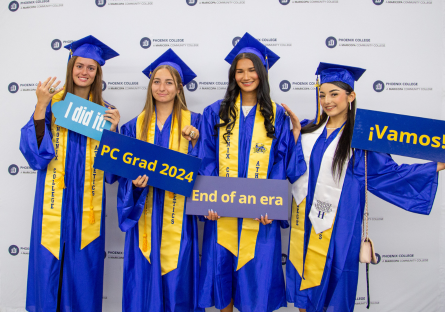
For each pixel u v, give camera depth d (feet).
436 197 8.04
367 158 5.90
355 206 5.80
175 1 8.00
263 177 6.21
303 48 7.96
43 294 6.26
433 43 7.91
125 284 6.37
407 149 5.66
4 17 8.22
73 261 6.40
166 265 6.30
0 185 8.25
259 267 6.07
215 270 6.21
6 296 8.32
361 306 8.13
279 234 6.37
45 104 5.95
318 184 6.11
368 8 7.90
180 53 8.04
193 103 8.13
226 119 6.30
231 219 6.32
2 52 8.22
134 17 8.05
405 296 8.11
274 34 7.96
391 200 5.79
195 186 6.09
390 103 7.97
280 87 8.04
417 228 8.08
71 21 8.11
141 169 5.84
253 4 7.93
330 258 5.86
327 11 7.91
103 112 6.21
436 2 7.88
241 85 6.23
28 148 6.01
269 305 6.01
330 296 5.85
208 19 7.99
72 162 6.42
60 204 6.37
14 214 8.27
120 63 8.11
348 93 5.92
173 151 5.80
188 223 6.44
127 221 6.10
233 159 6.31
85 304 6.41
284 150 6.26
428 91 7.93
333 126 6.23
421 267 8.09
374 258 5.76
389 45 7.92
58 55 8.15
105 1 8.06
